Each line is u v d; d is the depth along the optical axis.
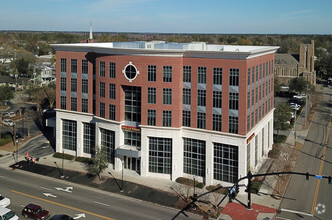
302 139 82.25
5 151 72.31
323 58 191.38
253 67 55.09
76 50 65.94
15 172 61.72
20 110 101.62
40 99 100.50
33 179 58.78
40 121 87.62
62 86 68.94
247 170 55.59
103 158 57.94
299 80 132.88
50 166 64.19
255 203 50.31
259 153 63.00
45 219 45.38
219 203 48.38
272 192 53.78
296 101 125.56
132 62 56.75
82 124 67.31
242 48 68.81
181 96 56.38
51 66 176.25
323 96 140.38
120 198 52.06
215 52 52.41
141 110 57.44
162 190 54.44
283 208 48.72
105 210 48.09
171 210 48.44
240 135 52.62
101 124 62.28
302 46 159.38
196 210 48.22
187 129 56.59
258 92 59.41
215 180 56.16
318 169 63.41
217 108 54.06
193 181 56.44
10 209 47.69
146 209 48.59
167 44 63.50
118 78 58.50
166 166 58.22
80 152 68.00
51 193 53.41
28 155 69.62
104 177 59.09
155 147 58.00
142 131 57.69
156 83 55.97
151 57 55.47
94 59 64.19
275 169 59.94
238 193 53.31
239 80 51.91
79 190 54.66
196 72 54.78
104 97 61.16
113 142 61.84
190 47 63.59
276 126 78.44
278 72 163.75
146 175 59.00
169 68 55.22
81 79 66.31
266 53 62.91
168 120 56.59
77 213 47.03
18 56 197.88
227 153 54.59
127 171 61.28
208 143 55.31
